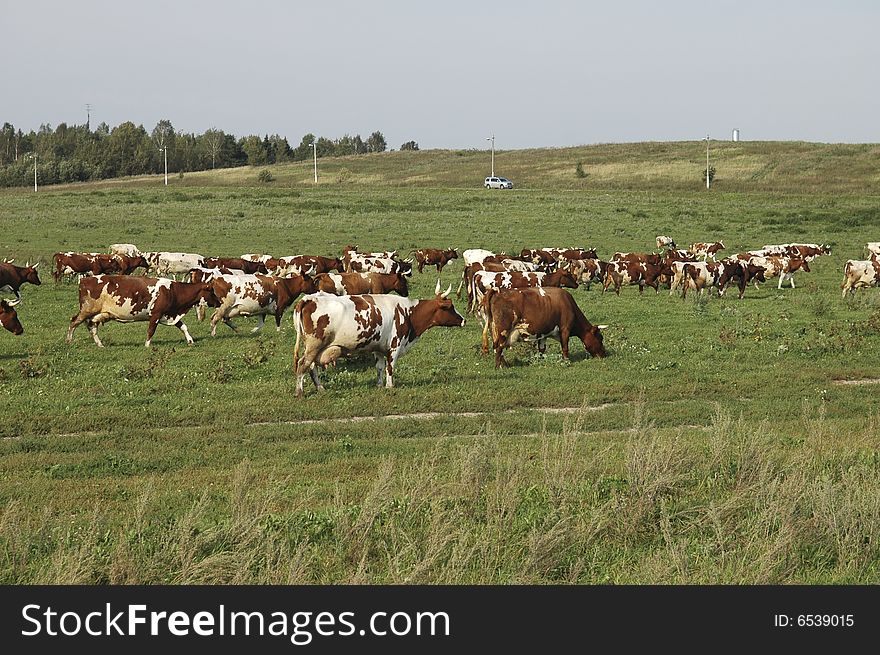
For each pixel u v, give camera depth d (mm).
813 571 9719
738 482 11727
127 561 8984
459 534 9719
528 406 17609
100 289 23062
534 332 21266
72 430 15422
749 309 32844
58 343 23656
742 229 68688
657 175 125562
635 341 24516
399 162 171875
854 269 36781
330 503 11453
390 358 18703
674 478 11359
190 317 29469
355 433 15359
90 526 9695
